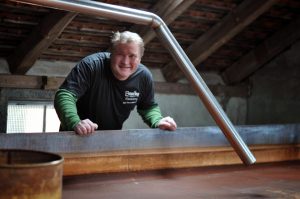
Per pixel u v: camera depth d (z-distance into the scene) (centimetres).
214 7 425
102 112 193
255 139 172
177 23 438
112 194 114
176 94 540
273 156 175
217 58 542
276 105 560
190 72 127
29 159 88
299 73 527
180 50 129
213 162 160
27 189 71
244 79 592
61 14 339
